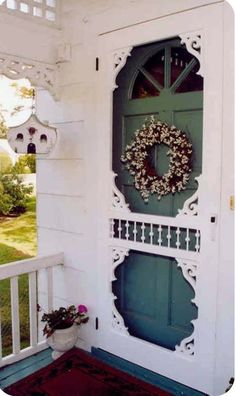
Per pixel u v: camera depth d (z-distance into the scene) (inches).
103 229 97.3
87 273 101.5
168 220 84.7
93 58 95.8
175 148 82.8
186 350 83.9
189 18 78.4
